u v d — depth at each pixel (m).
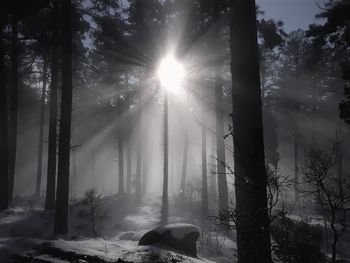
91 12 17.81
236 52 6.43
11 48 22.41
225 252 11.95
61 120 15.36
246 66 6.34
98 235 15.17
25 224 16.11
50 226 16.31
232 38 6.53
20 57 25.94
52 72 21.38
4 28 21.59
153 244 9.11
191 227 9.56
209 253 11.65
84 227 16.58
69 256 7.30
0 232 14.75
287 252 4.91
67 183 15.30
